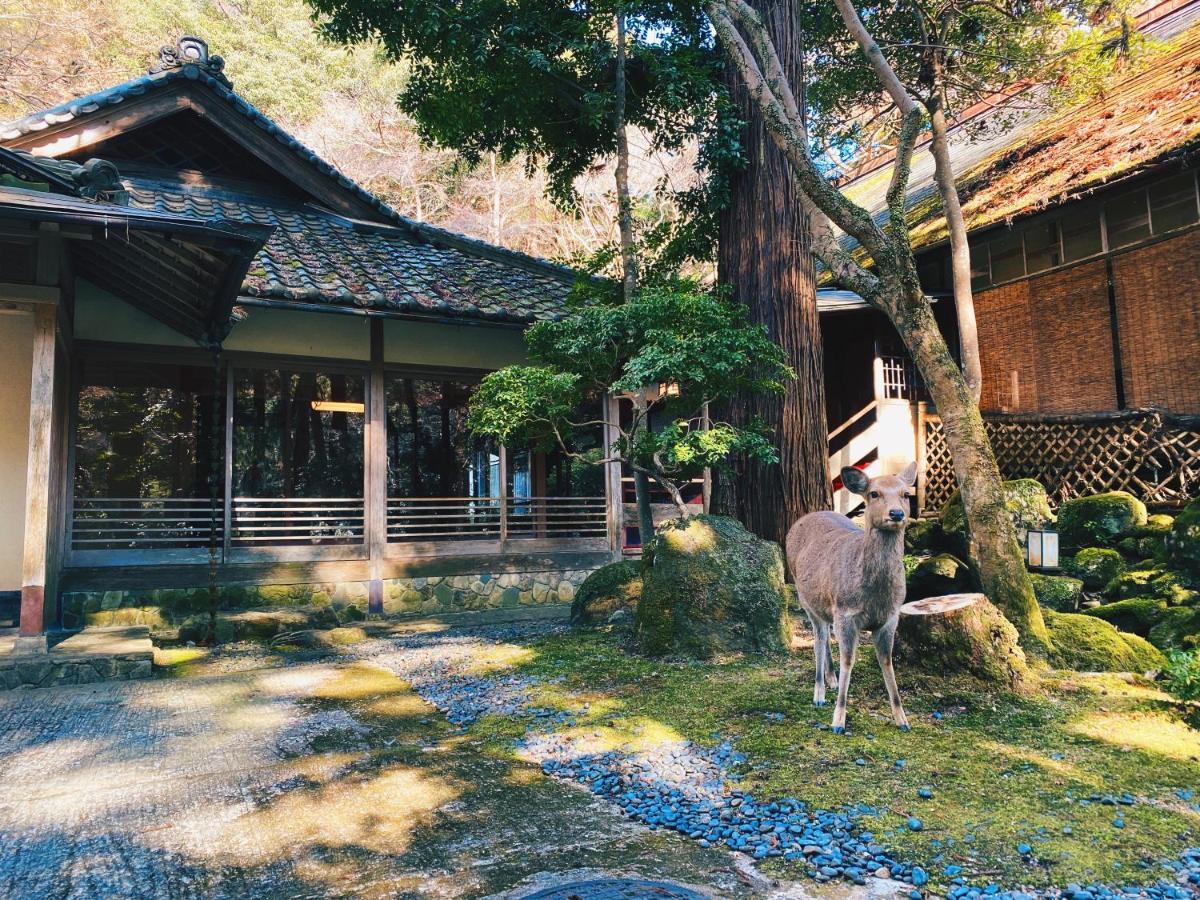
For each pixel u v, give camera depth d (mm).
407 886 2346
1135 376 8680
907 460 10883
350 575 8148
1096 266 9172
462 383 9164
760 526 7188
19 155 4730
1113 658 4723
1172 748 3414
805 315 7504
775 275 7488
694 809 2924
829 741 3541
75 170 5027
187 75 8531
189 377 7680
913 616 4363
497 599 8969
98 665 5297
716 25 5543
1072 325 9461
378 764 3504
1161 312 8422
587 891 2293
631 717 4047
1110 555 6871
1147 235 8617
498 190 24203
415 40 8367
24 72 18031
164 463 7535
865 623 3666
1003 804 2846
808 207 5855
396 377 8742
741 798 2986
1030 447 9500
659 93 8422
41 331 5484
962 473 4988
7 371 6531
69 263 6348
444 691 4867
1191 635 5266
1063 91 8984
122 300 7352
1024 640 4691
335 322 8344
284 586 7809
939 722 3797
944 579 6230
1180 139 7504
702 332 5906
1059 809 2799
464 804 3021
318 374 8281
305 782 3275
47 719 4277
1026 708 3938
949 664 4254
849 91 10547
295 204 9969
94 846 2652
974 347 7355
